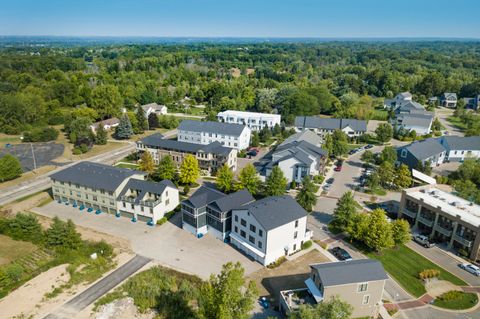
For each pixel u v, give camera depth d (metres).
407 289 46.59
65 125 124.06
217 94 173.38
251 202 59.56
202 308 40.62
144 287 45.84
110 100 140.62
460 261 52.75
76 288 46.12
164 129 133.88
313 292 40.62
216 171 87.56
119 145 112.06
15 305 42.88
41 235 57.09
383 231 52.75
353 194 76.44
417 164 86.75
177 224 62.78
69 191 69.69
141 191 64.44
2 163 79.50
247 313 34.38
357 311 41.34
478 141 99.69
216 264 51.41
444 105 180.38
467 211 57.41
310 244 56.16
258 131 128.12
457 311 42.88
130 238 58.03
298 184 80.12
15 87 161.00
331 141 100.25
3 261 51.03
